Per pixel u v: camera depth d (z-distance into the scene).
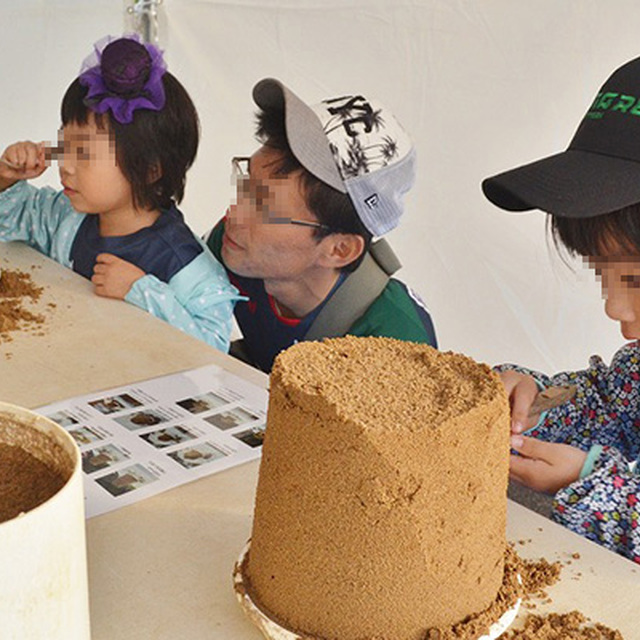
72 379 1.10
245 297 1.68
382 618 0.63
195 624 0.70
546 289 1.66
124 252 1.65
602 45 1.44
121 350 1.20
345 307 1.61
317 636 0.64
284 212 1.51
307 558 0.63
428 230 1.78
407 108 1.71
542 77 1.52
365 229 1.55
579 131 1.12
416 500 0.60
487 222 1.69
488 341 1.79
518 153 1.60
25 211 1.75
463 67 1.61
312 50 1.82
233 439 0.98
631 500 0.94
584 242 1.04
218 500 0.86
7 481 0.61
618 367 1.28
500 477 0.65
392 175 1.54
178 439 0.97
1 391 1.05
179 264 1.63
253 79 1.97
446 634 0.63
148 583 0.74
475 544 0.64
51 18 2.15
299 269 1.58
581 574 0.79
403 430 0.58
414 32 1.65
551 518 1.03
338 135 1.48
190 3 2.01
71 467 0.59
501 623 0.67
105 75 1.57
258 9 1.89
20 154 1.72
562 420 1.29
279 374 0.64
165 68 1.69
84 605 0.58
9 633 0.51
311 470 0.61
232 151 2.08
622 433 1.28
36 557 0.51
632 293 1.04
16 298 1.37
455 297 1.80
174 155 1.69
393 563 0.61
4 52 2.13
